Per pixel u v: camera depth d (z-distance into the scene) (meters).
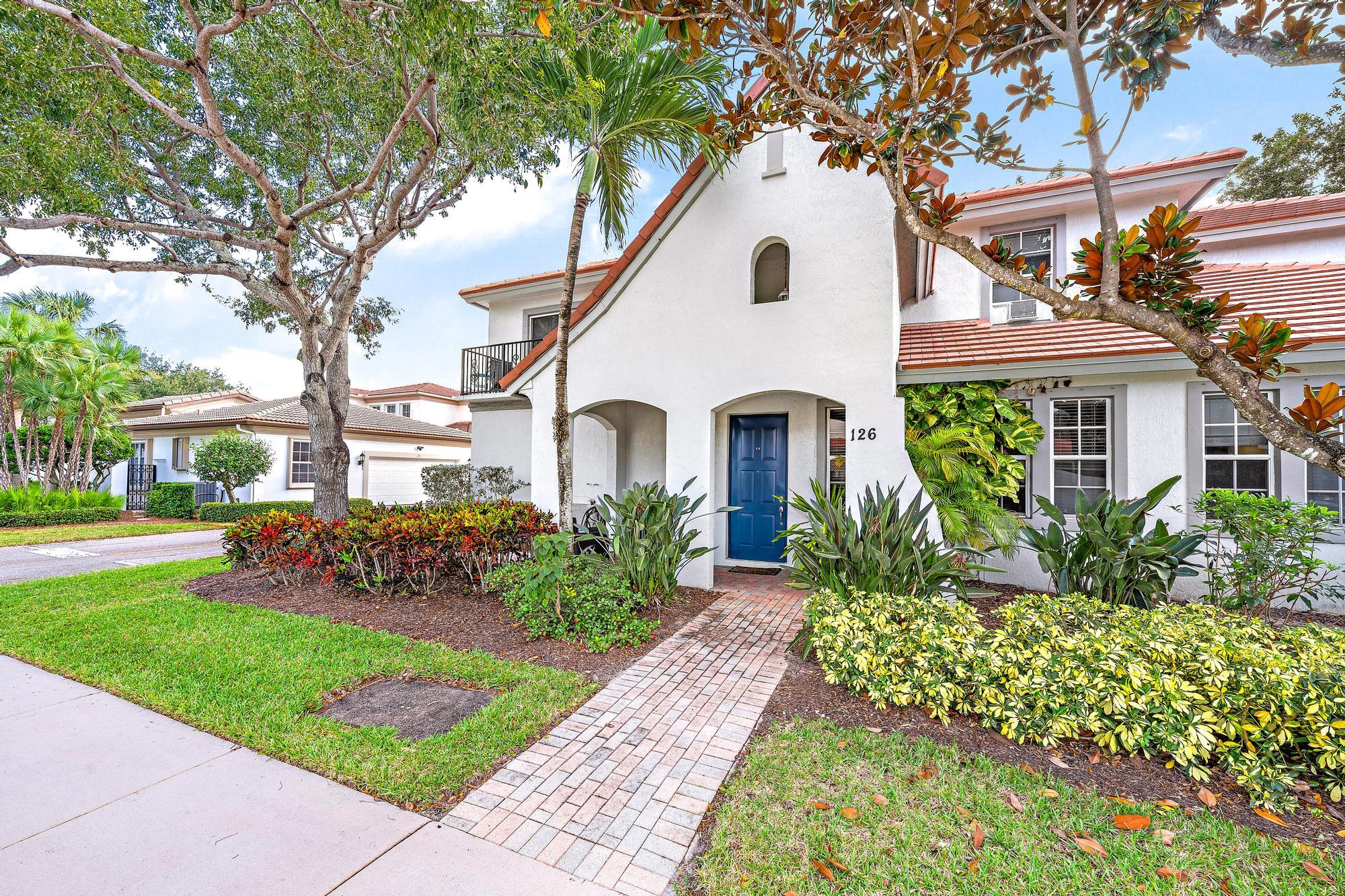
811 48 4.71
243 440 18.81
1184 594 7.11
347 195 9.04
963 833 2.79
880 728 3.87
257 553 8.51
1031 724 3.58
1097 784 3.20
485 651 5.40
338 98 9.43
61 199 8.38
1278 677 3.18
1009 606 4.71
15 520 15.75
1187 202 8.66
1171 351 6.86
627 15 4.36
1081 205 8.91
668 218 8.48
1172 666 3.60
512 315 15.18
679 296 8.45
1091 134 3.55
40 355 17.33
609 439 11.82
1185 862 2.58
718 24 4.39
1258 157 16.36
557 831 2.87
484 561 7.38
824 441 9.40
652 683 4.71
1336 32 3.16
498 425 12.85
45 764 3.47
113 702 4.33
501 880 2.53
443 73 7.10
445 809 3.04
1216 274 8.68
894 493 6.17
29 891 2.45
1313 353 6.48
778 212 7.86
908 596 5.01
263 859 2.65
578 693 4.47
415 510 9.15
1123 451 7.46
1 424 17.88
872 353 7.29
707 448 8.20
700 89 7.45
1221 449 7.15
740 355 8.01
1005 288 9.42
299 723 3.95
